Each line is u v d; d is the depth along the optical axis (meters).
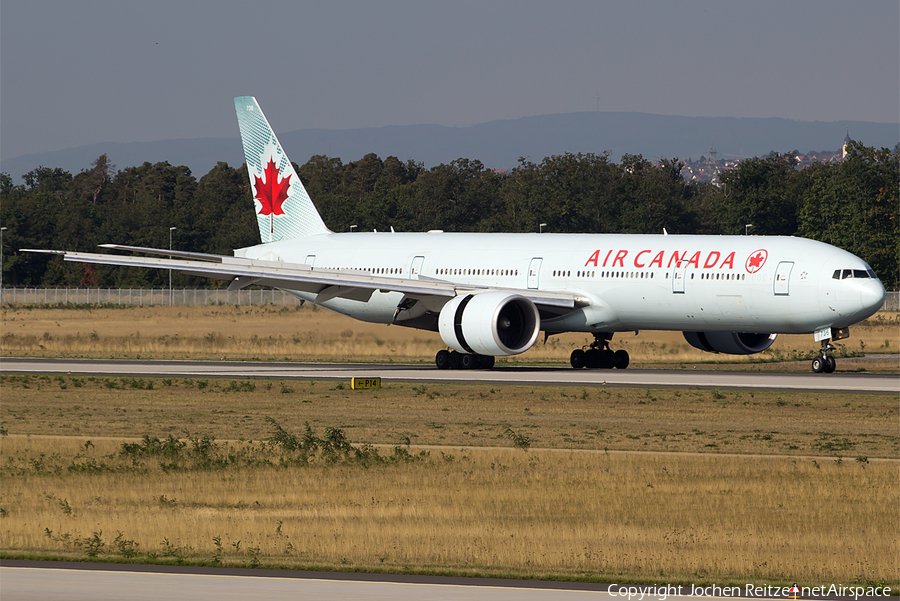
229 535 65.50
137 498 78.06
